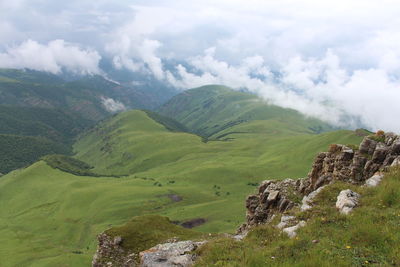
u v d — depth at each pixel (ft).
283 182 153.48
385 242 54.49
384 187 77.00
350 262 50.06
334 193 91.15
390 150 116.88
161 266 71.00
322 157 143.95
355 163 124.47
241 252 64.13
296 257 55.72
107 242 148.66
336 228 64.64
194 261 70.03
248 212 160.86
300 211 82.28
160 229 163.63
